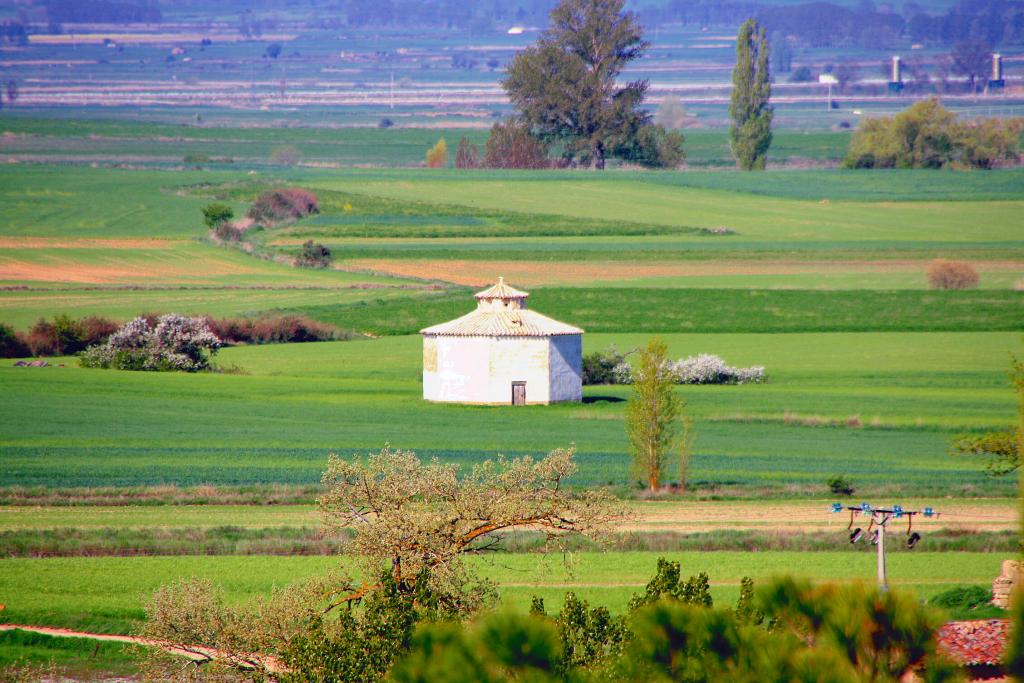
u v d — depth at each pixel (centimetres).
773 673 5669
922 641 5650
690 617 6078
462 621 10144
